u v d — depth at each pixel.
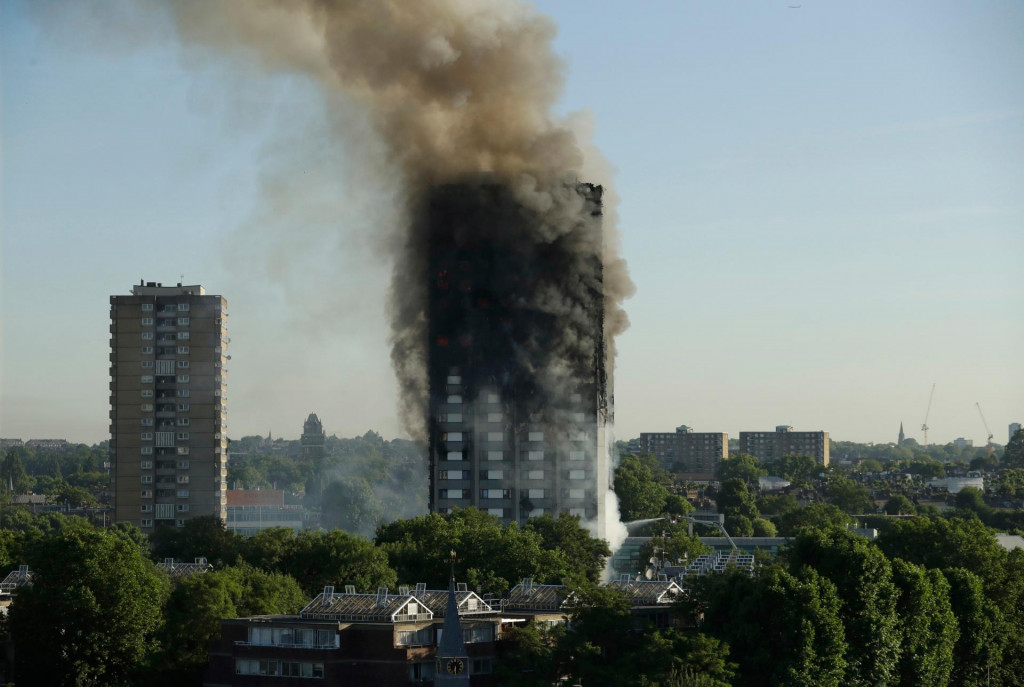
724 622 169.88
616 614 163.50
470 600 174.00
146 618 188.50
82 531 190.88
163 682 180.12
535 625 167.25
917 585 184.75
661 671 154.00
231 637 170.25
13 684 185.75
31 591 188.62
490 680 162.75
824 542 184.12
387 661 160.75
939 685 186.50
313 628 164.25
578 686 156.62
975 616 198.75
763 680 162.75
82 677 184.25
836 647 165.00
